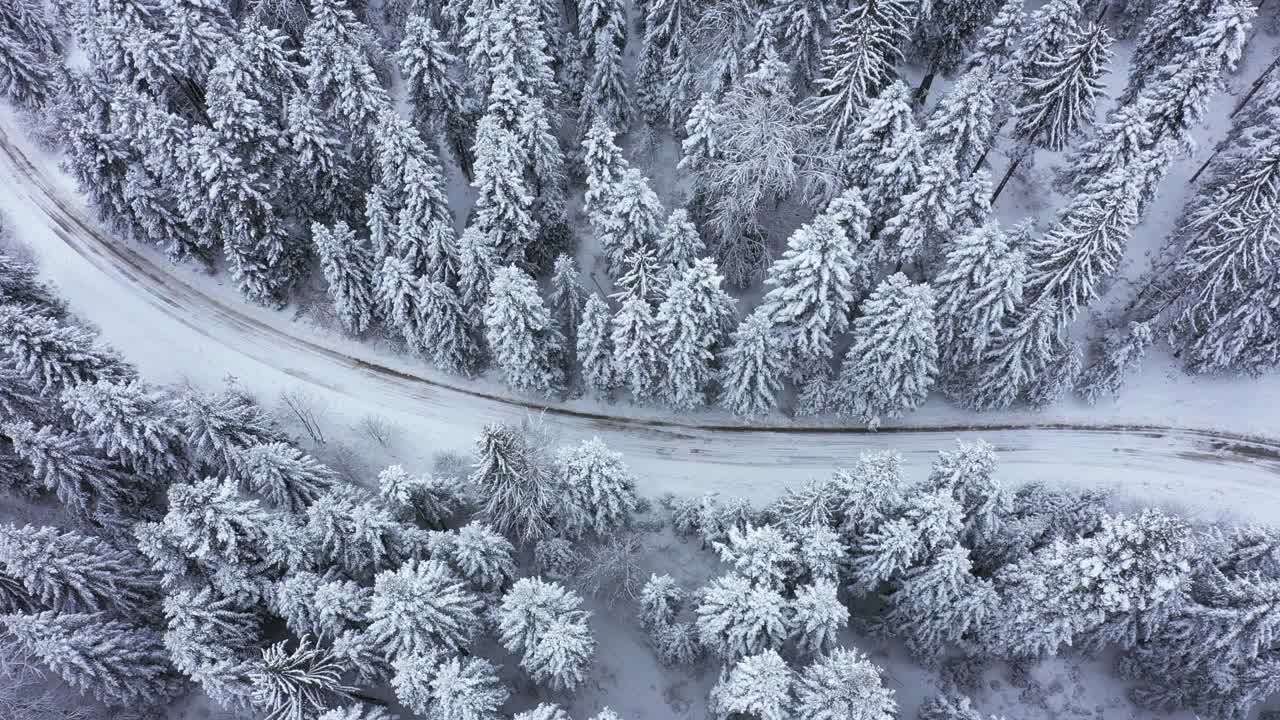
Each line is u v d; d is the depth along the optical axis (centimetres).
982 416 4903
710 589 3469
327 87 4697
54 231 5597
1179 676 3797
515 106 4534
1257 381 4919
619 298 4494
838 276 3922
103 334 5194
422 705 3192
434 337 4741
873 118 4141
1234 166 4466
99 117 4944
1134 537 3206
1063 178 5041
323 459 4638
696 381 4550
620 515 4066
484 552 3572
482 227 4628
